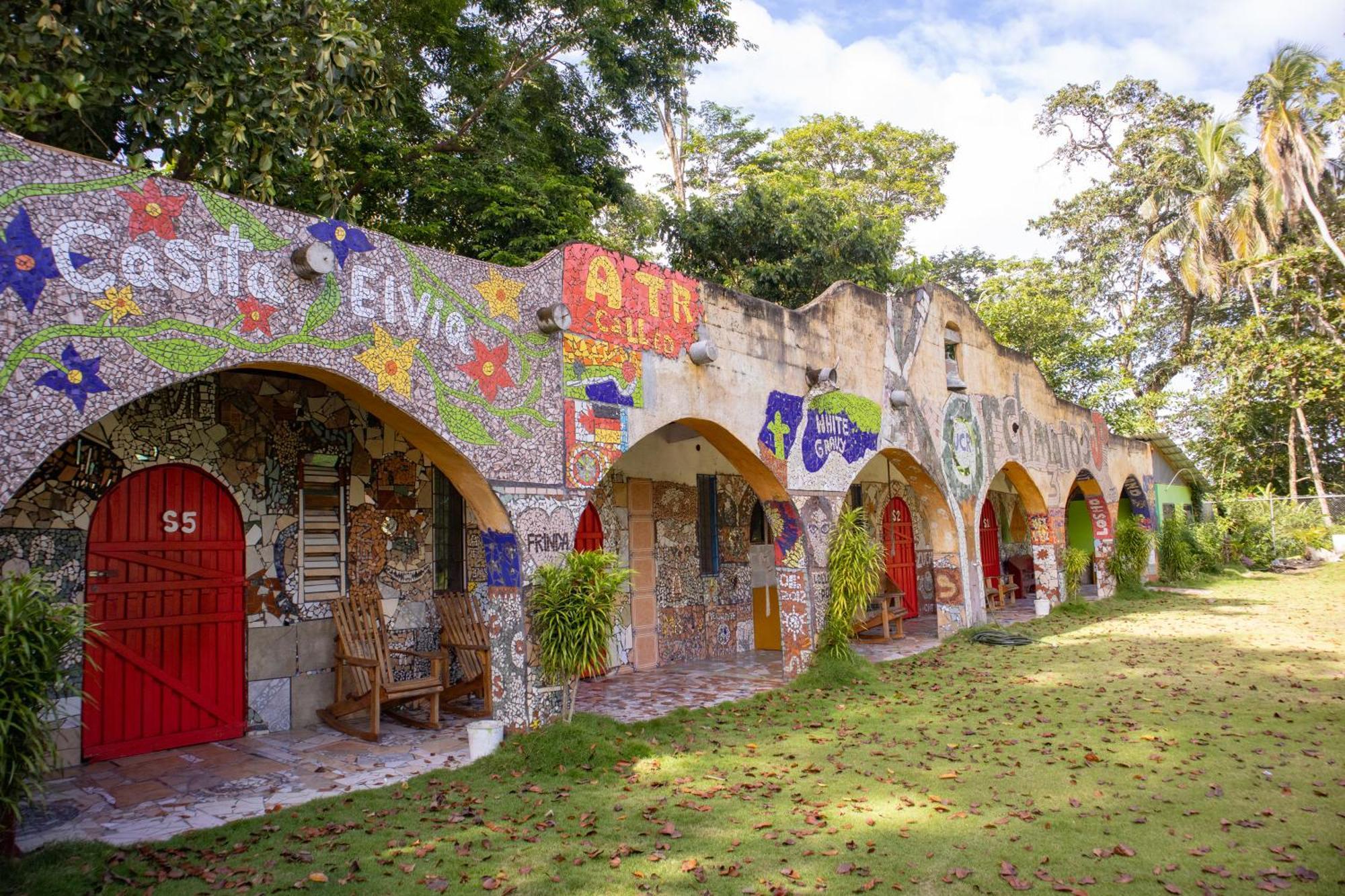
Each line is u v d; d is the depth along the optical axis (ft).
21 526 21.95
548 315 24.59
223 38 23.66
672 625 40.57
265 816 17.78
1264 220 90.17
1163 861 15.25
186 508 25.00
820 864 15.23
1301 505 91.76
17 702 13.76
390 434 30.01
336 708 26.32
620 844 16.26
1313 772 20.40
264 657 26.08
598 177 55.06
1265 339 86.22
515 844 16.28
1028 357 58.03
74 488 22.88
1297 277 85.20
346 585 28.27
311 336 19.34
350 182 36.58
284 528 27.02
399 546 29.94
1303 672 33.40
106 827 17.29
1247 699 28.68
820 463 36.17
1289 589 67.56
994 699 29.81
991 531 70.59
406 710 28.99
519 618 23.59
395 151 43.06
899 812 18.12
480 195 44.21
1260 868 14.80
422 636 30.27
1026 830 16.92
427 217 45.50
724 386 31.65
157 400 24.59
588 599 23.70
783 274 59.26
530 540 24.04
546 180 47.93
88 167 16.12
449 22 43.57
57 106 22.33
